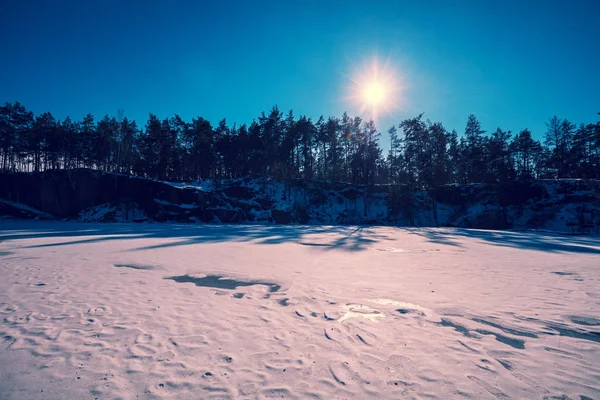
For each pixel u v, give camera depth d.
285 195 51.00
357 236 24.05
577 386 3.14
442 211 48.88
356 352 3.93
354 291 7.18
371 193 54.22
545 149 57.28
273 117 55.47
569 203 39.91
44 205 42.06
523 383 3.20
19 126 49.50
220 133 58.78
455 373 3.41
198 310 5.61
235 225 38.31
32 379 3.18
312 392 3.03
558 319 5.21
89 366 3.47
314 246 17.11
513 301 6.34
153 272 9.21
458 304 6.11
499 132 58.25
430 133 58.72
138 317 5.15
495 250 15.73
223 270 9.76
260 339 4.31
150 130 50.69
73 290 6.88
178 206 41.88
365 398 2.93
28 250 13.53
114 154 53.59
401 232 29.19
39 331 4.46
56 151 49.78
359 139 60.72
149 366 3.49
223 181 51.97
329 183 54.50
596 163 50.97
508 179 50.94
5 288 7.01
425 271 9.87
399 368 3.52
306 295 6.80
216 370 3.43
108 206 41.97
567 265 11.09
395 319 5.21
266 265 10.84
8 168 54.44
